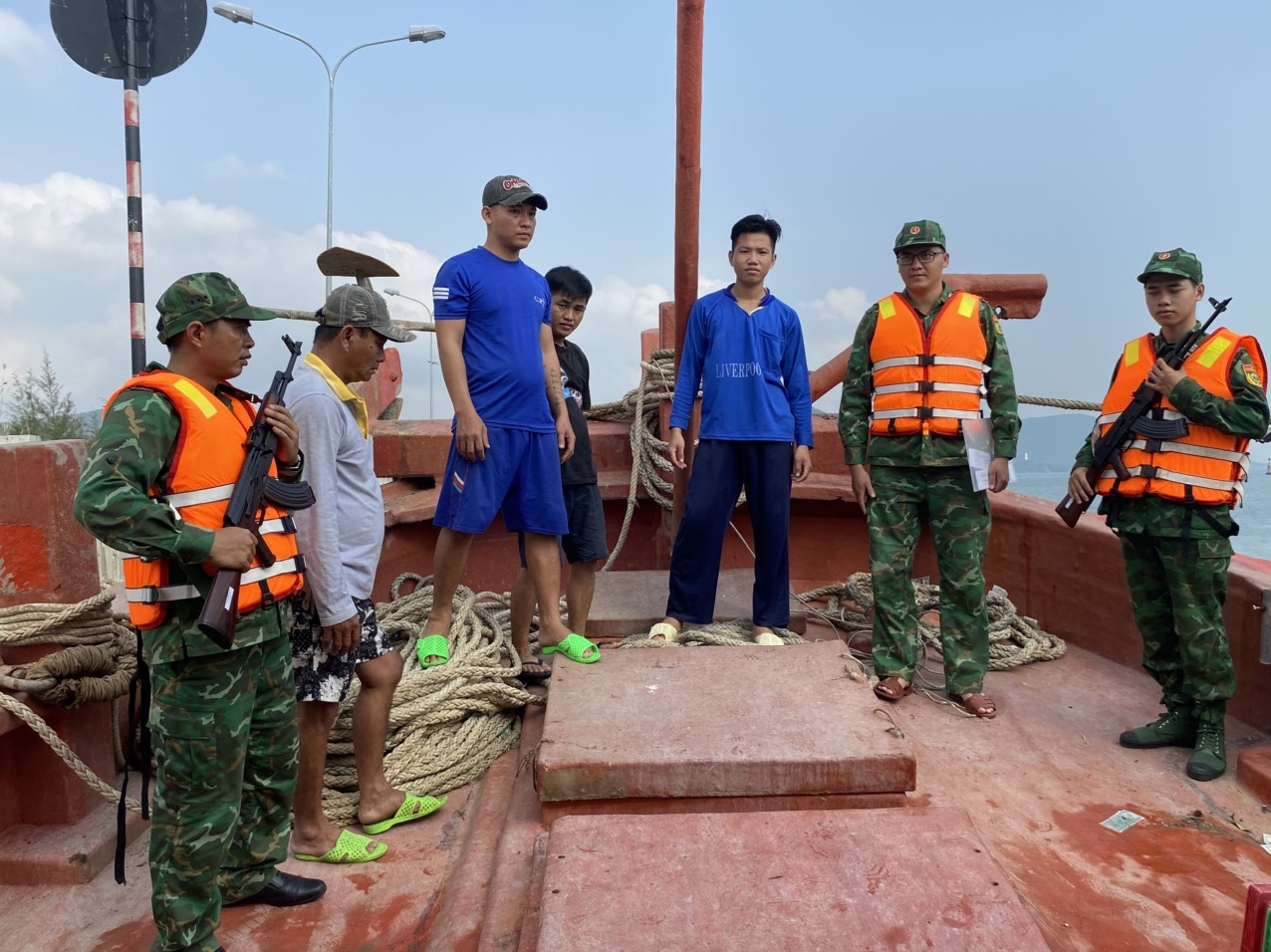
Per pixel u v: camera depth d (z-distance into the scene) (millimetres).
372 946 2666
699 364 4438
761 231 4219
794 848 2553
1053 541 5102
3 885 2986
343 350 2941
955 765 3605
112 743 3438
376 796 3254
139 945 2705
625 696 3465
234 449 2383
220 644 2199
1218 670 3564
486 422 3779
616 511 6145
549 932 2229
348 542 3008
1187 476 3564
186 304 2326
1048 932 2568
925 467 4047
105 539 2104
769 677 3623
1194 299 3658
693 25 4363
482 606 4629
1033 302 6199
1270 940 2139
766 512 4348
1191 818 3229
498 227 3785
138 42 6059
